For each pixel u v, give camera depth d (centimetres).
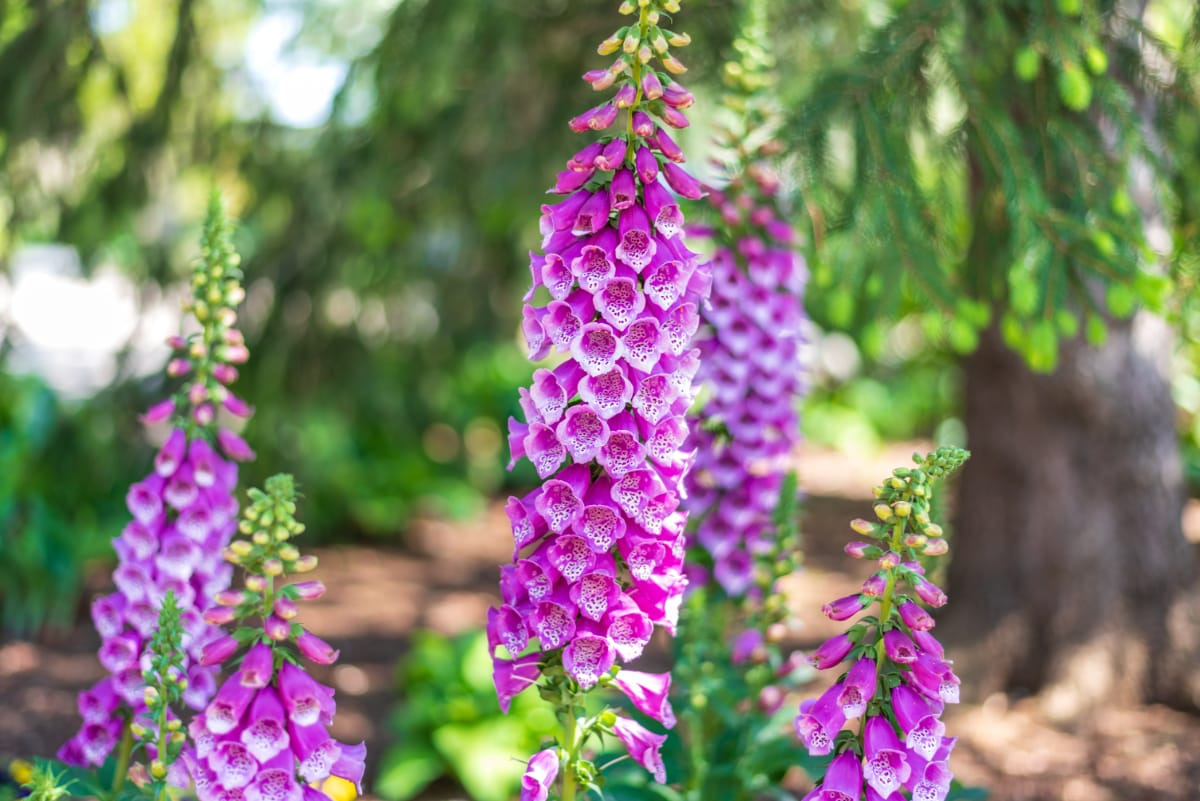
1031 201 354
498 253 902
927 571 292
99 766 282
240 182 707
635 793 313
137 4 657
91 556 750
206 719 189
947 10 369
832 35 546
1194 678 538
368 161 646
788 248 359
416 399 985
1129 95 388
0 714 552
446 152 603
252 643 200
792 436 362
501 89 554
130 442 773
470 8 504
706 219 360
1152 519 553
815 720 200
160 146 630
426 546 983
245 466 812
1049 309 360
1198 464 1019
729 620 369
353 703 597
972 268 415
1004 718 539
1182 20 455
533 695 511
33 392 774
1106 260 353
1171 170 400
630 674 224
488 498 1184
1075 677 545
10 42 546
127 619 274
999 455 573
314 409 809
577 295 206
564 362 209
